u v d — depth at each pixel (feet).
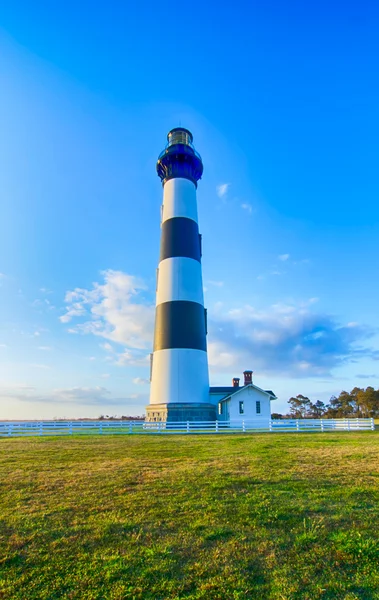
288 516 27.86
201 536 24.73
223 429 96.89
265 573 20.66
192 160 128.36
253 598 18.62
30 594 19.11
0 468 44.73
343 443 68.23
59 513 28.86
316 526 26.03
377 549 22.75
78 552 22.95
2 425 91.40
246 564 21.50
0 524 26.96
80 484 36.63
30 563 21.89
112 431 95.35
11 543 24.07
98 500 31.65
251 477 38.52
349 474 39.88
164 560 21.93
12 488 35.55
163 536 24.80
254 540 24.23
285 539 24.30
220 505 29.99
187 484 36.06
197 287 117.39
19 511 29.40
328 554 22.47
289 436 83.92
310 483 36.17
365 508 29.32
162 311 114.01
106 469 43.60
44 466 45.83
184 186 126.11
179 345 109.09
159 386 107.96
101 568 21.21
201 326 115.03
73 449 61.62
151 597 18.80
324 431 99.71
